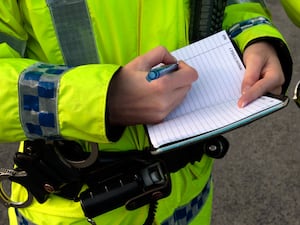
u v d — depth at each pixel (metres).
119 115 0.97
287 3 1.20
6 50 1.00
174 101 0.98
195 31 1.17
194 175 1.23
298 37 3.52
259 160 2.71
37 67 0.96
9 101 0.94
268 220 2.44
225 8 1.18
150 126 0.98
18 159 1.06
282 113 2.96
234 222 2.43
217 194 2.54
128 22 1.05
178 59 1.10
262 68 1.08
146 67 0.99
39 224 1.15
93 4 1.01
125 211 1.13
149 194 1.06
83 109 0.91
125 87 0.95
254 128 2.88
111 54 1.06
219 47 1.13
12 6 0.99
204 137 0.91
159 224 1.19
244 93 1.00
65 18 1.01
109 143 1.02
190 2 1.15
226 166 2.67
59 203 1.12
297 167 2.67
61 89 0.91
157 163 1.07
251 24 1.17
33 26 1.02
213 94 1.06
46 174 1.06
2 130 0.97
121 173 1.07
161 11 1.08
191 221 1.31
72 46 1.04
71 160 1.04
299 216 2.45
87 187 1.09
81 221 1.12
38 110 0.93
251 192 2.55
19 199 1.19
